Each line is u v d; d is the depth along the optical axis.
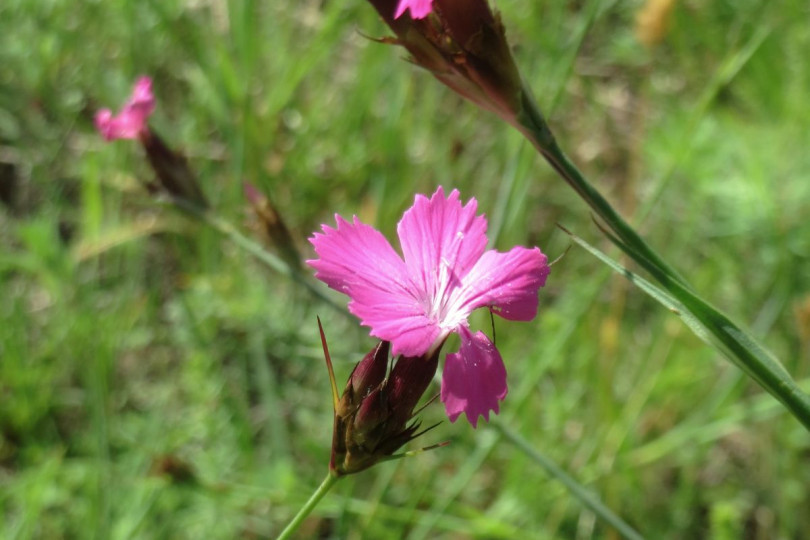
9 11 0.36
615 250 0.32
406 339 0.16
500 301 0.16
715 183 0.30
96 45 0.36
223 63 0.31
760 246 0.31
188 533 0.26
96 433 0.26
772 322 0.28
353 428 0.16
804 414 0.16
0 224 0.35
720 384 0.29
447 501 0.24
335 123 0.35
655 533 0.26
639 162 0.35
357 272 0.16
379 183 0.32
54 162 0.35
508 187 0.23
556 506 0.26
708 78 0.36
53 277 0.30
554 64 0.30
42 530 0.26
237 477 0.27
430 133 0.35
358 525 0.25
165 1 0.35
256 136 0.32
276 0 0.37
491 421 0.21
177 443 0.27
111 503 0.25
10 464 0.29
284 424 0.28
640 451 0.26
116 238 0.31
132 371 0.31
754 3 0.35
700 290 0.31
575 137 0.36
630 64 0.37
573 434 0.29
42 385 0.29
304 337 0.29
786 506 0.26
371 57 0.34
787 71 0.34
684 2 0.36
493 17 0.17
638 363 0.30
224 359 0.31
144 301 0.32
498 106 0.17
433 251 0.16
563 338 0.26
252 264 0.32
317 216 0.34
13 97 0.35
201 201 0.23
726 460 0.29
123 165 0.34
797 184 0.30
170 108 0.36
